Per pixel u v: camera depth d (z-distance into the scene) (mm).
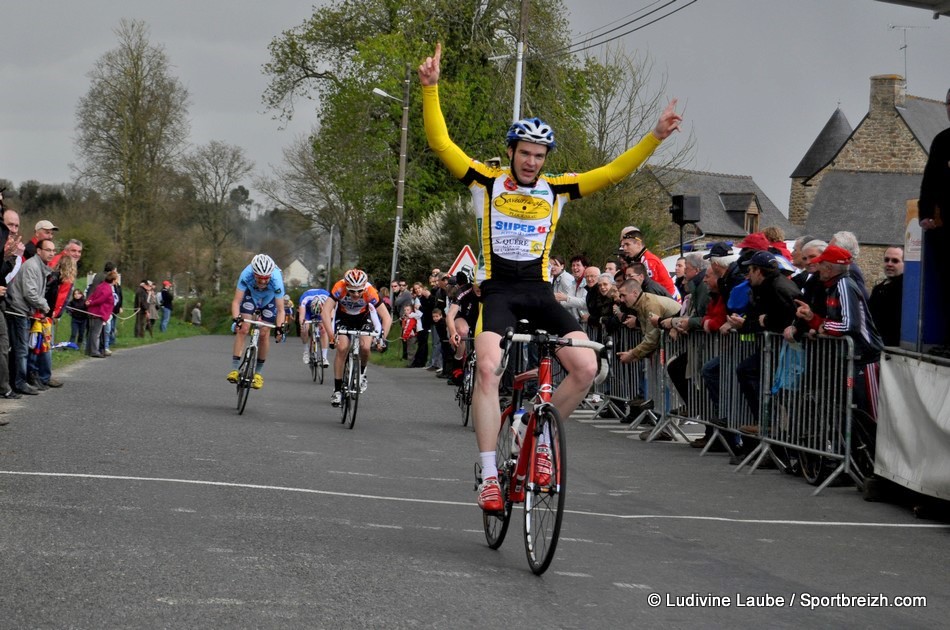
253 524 6055
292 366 25016
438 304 21578
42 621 3951
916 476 7543
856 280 9367
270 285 12617
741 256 10523
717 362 10773
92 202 50469
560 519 4977
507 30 42188
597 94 31625
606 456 10586
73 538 5395
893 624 4656
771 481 9242
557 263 15938
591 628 4301
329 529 6055
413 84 43031
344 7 46125
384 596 4586
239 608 4250
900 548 6449
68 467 7777
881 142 56250
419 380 21344
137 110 47562
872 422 8781
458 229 36094
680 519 7148
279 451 9492
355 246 57656
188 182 51375
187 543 5422
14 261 12281
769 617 4664
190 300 70875
